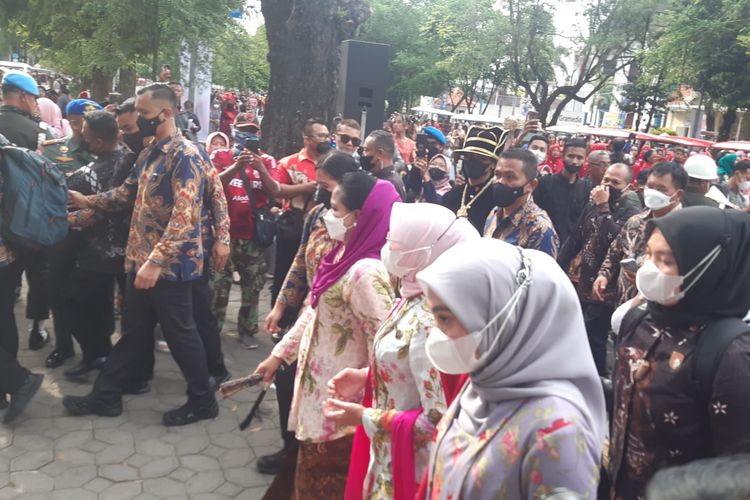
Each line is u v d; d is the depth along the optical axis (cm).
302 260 354
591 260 501
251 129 658
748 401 168
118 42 1112
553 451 141
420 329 208
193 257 394
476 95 4434
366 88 634
